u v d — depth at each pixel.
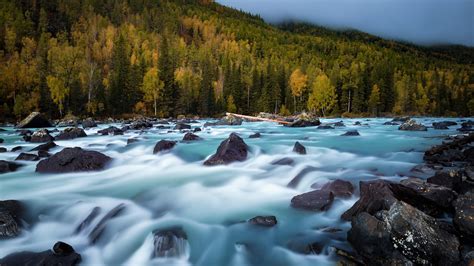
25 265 6.09
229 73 104.31
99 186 11.15
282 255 6.71
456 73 171.88
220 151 14.69
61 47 108.50
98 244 7.32
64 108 72.00
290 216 8.48
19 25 119.12
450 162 13.13
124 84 78.75
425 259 5.45
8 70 70.19
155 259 6.77
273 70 107.19
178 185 11.27
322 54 193.00
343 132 28.81
